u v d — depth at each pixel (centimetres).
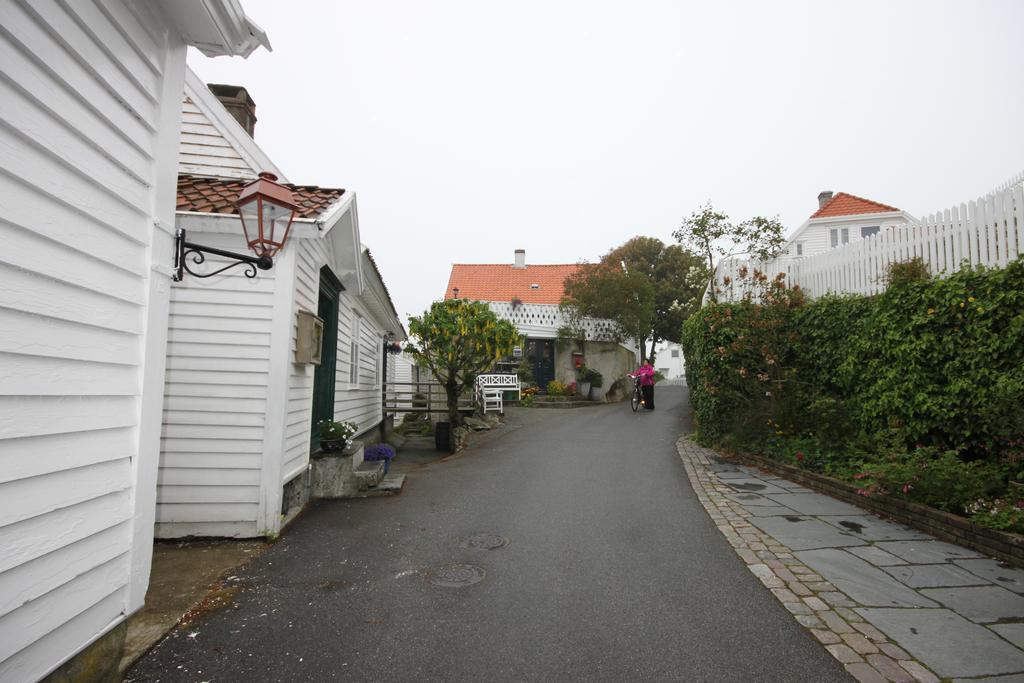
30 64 208
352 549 509
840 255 943
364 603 391
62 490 233
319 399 789
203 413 550
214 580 436
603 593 408
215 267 558
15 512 207
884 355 742
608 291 2269
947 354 649
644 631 349
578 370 2208
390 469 928
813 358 926
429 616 370
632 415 1678
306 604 390
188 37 322
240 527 542
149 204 294
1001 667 300
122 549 275
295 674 300
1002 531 471
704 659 315
